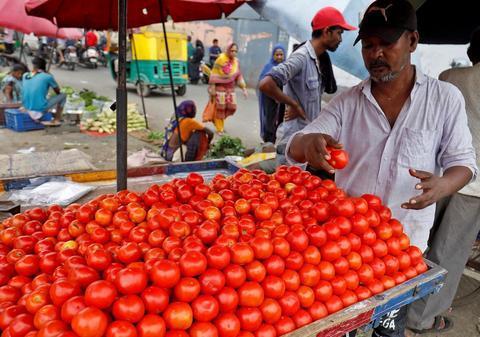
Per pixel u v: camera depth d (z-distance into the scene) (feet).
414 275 5.74
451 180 5.66
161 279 3.85
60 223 5.32
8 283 4.42
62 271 4.22
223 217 5.42
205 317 3.93
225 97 27.25
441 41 13.38
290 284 4.60
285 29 13.79
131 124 28.17
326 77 12.43
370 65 6.03
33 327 3.65
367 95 6.55
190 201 5.80
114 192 8.64
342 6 13.37
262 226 5.24
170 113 34.50
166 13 13.91
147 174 9.62
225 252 4.27
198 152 17.12
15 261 4.64
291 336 4.29
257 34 48.98
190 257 4.07
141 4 13.23
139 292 3.81
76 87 43.11
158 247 4.58
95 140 25.49
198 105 38.81
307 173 6.75
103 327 3.48
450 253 9.43
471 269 12.99
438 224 9.76
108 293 3.65
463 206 9.02
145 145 24.67
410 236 6.94
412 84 6.37
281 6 13.85
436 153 6.57
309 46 11.32
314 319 4.69
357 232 5.35
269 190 6.29
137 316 3.64
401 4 5.74
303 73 11.35
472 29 12.79
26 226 5.36
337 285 4.92
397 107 6.50
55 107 27.53
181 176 9.73
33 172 9.93
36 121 26.66
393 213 6.79
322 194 6.05
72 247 4.80
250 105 40.63
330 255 4.94
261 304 4.33
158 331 3.66
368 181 6.89
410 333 10.03
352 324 4.85
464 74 8.88
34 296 3.80
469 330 10.34
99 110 29.01
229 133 28.71
